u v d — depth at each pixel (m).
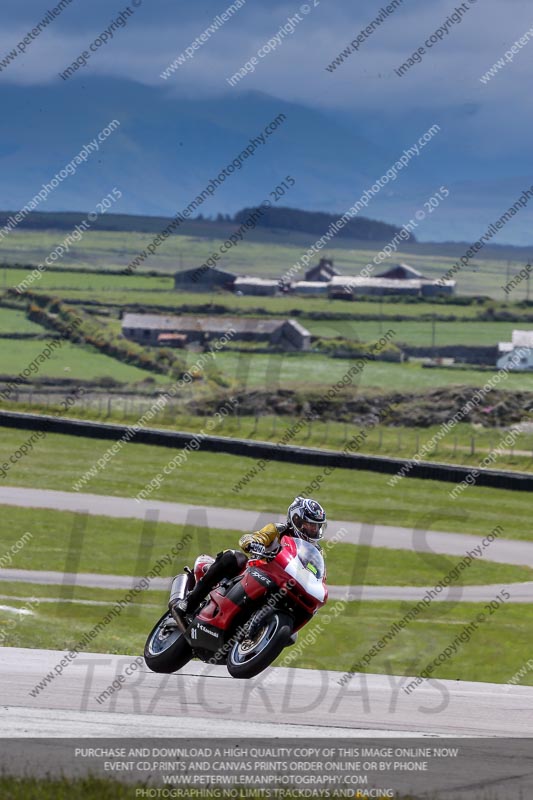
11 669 47.34
